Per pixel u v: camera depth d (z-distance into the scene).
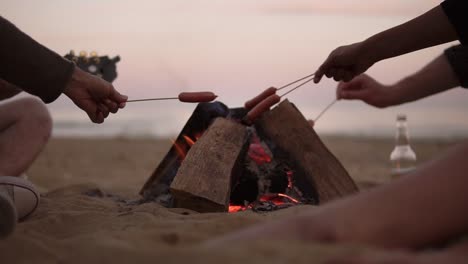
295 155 3.04
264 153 3.08
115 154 7.81
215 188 2.74
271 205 2.91
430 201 1.55
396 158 3.69
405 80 3.49
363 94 3.54
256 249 1.49
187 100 2.88
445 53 3.42
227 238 1.65
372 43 2.85
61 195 3.41
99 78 2.66
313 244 1.53
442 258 1.40
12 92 2.94
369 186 4.31
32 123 2.76
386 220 1.56
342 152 8.20
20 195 2.54
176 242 2.06
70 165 6.58
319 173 2.99
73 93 2.61
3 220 2.23
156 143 9.39
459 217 1.54
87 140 9.60
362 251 1.44
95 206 2.96
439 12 2.72
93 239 2.08
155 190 3.18
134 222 2.54
